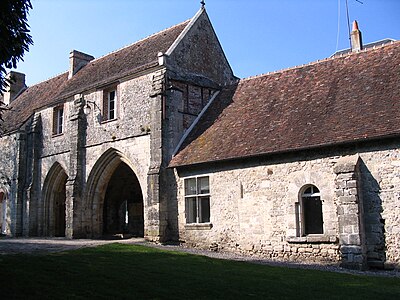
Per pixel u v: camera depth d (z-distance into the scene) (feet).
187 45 69.31
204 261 44.09
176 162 60.70
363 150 45.34
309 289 32.07
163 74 64.03
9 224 87.56
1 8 31.24
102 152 71.61
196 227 58.13
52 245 57.16
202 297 29.22
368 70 53.42
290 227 49.34
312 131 49.55
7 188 89.66
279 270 40.37
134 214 86.33
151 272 36.68
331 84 55.31
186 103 66.44
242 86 67.92
